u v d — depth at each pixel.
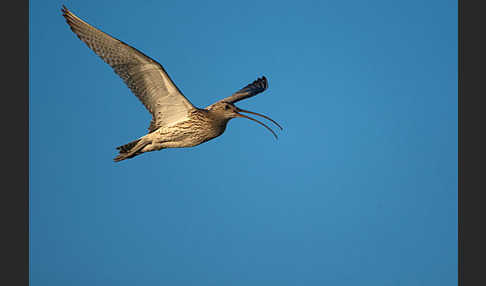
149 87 12.80
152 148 13.87
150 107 13.12
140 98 12.89
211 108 13.82
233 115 13.89
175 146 13.90
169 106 13.26
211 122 13.64
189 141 13.80
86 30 11.75
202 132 13.64
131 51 11.95
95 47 12.02
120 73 12.39
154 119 13.38
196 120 13.47
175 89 12.80
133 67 12.34
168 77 12.48
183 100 13.14
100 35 11.73
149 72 12.48
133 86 12.66
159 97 13.01
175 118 13.50
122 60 12.20
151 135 13.56
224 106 13.84
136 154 13.96
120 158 13.92
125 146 13.71
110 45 11.91
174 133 13.52
